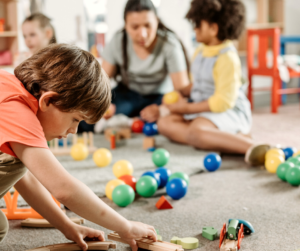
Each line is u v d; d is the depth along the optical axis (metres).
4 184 0.75
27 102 0.67
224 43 1.82
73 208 0.68
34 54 0.71
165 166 1.48
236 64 1.77
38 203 0.83
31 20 2.13
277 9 3.64
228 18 1.75
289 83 3.88
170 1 3.29
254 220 0.99
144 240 0.82
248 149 1.53
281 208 1.07
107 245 0.83
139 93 2.32
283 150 1.53
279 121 2.42
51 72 0.66
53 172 0.65
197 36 1.83
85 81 0.67
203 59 1.86
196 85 1.92
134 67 2.20
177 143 1.89
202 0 1.75
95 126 2.16
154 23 1.95
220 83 1.75
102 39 3.14
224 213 1.04
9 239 0.90
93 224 0.99
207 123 1.74
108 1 3.12
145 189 1.15
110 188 1.13
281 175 1.29
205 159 1.44
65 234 0.83
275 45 2.71
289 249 0.83
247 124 1.89
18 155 0.66
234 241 0.82
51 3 2.95
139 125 2.17
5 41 2.81
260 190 1.23
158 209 1.09
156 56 2.14
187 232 0.93
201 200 1.15
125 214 1.05
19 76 0.69
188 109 1.82
